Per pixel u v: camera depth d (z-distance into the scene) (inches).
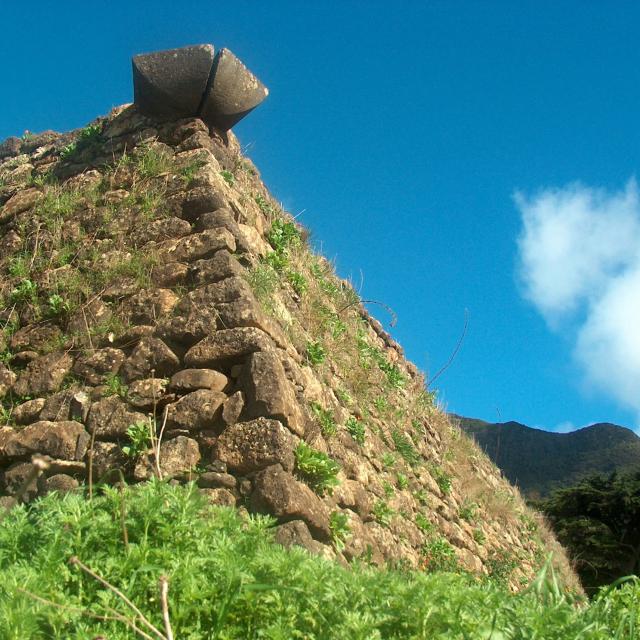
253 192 326.0
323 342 307.6
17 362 268.2
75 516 132.5
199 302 249.8
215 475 215.3
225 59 308.0
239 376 233.5
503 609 123.8
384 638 118.0
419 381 439.5
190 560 124.6
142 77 306.7
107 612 113.3
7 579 114.1
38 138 367.2
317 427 247.4
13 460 238.7
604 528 772.6
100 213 298.0
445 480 369.1
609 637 124.6
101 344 258.5
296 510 208.7
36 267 292.2
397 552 265.4
